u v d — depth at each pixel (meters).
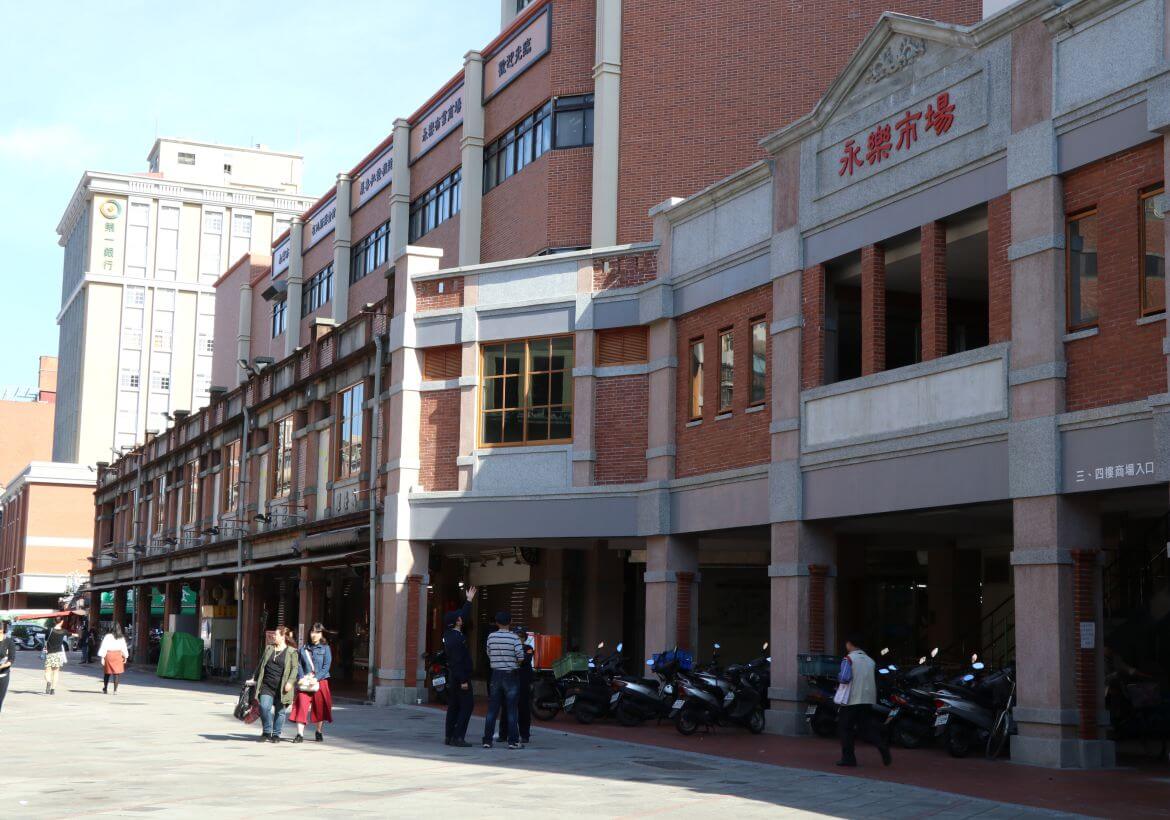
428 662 30.83
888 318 24.38
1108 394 16.88
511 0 46.84
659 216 27.44
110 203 122.50
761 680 23.91
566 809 12.74
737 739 21.17
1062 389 17.48
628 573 32.69
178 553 51.25
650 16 33.38
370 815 12.09
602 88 33.34
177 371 122.75
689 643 26.09
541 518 28.12
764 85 32.06
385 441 32.03
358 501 33.06
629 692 23.50
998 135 18.81
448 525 29.44
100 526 69.81
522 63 36.62
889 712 20.05
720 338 25.47
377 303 33.50
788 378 22.97
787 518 22.59
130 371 121.31
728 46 32.53
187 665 43.50
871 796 14.25
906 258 21.67
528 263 29.06
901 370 20.27
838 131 22.25
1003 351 18.34
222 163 132.00
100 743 19.78
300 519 37.88
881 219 21.16
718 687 22.31
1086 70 17.55
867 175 21.42
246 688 23.50
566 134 34.50
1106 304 17.06
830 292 22.77
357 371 34.53
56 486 98.44
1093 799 14.06
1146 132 16.55
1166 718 18.42
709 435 25.38
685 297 26.36
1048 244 17.72
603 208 32.88
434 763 17.00
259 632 42.06
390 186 45.25
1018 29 18.66
